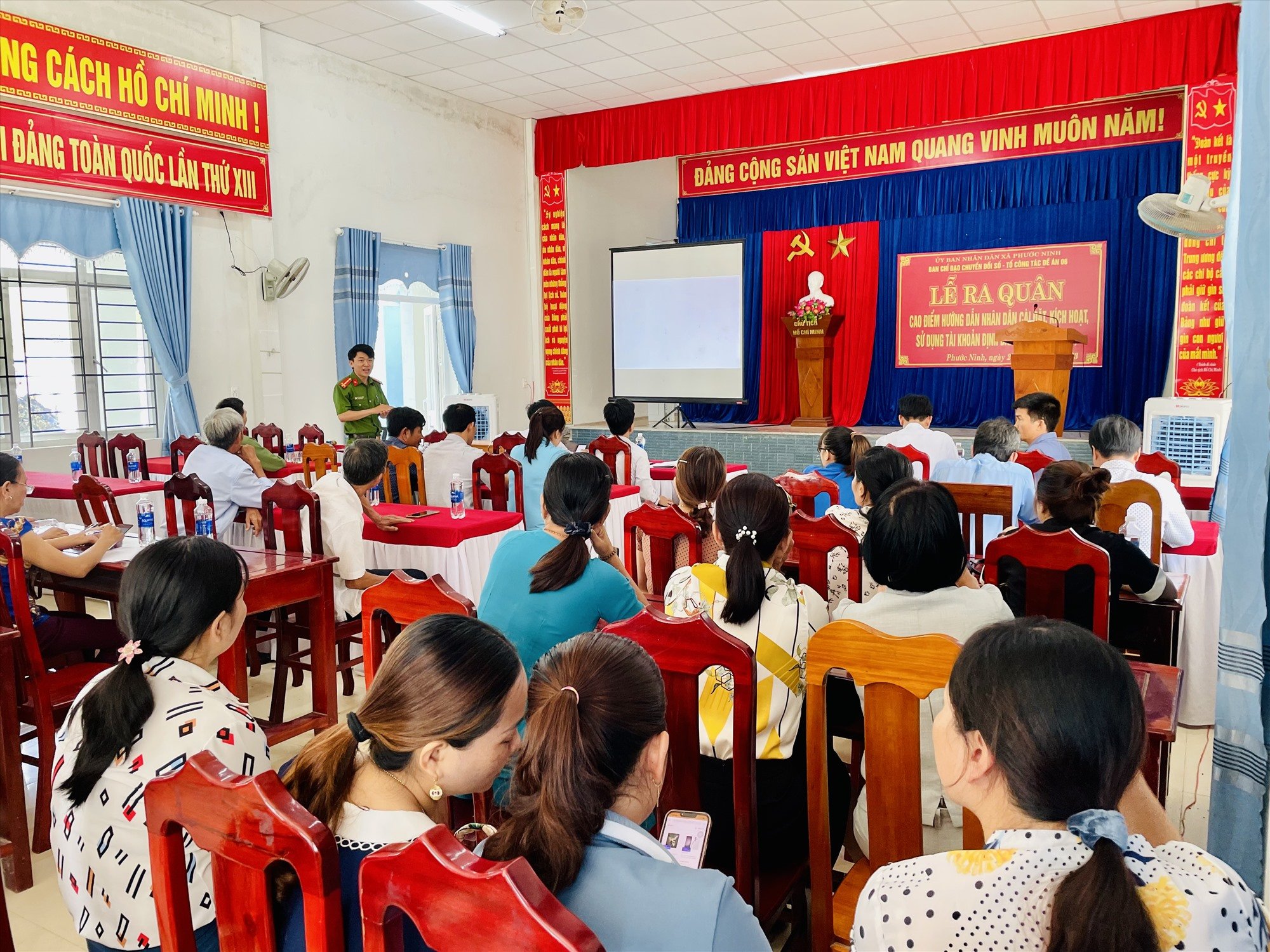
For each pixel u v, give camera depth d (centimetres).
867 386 922
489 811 156
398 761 100
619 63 730
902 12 622
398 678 100
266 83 663
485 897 70
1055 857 74
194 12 610
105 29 559
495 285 890
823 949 140
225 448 393
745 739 136
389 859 74
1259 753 144
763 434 841
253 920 92
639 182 1018
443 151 816
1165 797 177
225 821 89
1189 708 313
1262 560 143
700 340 905
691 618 137
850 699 183
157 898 98
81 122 548
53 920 214
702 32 660
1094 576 219
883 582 163
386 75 756
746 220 953
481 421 761
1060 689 74
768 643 165
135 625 137
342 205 727
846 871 213
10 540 226
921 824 128
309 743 106
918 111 717
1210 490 400
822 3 607
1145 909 67
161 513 478
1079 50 655
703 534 257
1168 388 796
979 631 83
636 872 85
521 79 774
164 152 593
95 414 599
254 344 663
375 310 750
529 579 183
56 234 551
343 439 739
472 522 371
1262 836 145
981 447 363
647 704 94
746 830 139
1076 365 818
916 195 872
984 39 674
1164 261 777
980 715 78
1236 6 602
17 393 558
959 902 75
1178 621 234
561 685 95
